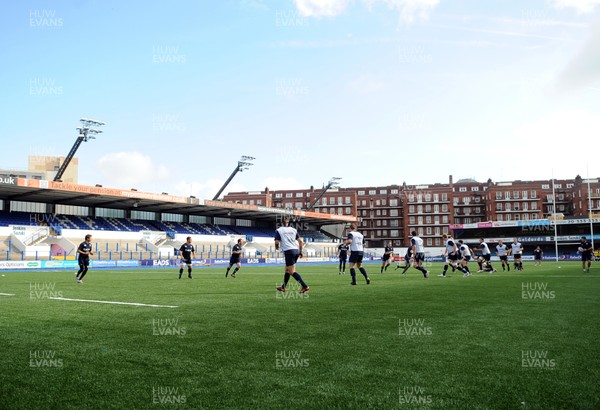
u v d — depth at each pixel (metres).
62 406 3.44
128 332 6.18
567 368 4.27
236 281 18.66
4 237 45.81
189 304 9.55
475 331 6.12
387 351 4.98
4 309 8.74
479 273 26.06
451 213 112.44
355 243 15.45
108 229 58.12
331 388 3.75
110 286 15.63
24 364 4.54
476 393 3.60
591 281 16.75
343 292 12.45
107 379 4.05
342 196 116.38
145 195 53.94
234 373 4.19
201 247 62.50
